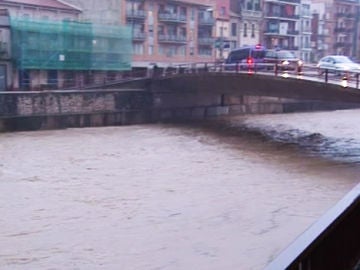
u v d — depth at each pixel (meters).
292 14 88.12
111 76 53.91
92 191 20.11
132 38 57.53
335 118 50.25
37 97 38.47
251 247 13.60
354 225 3.32
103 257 13.01
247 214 16.89
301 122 46.41
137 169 24.80
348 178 22.77
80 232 14.96
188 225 15.66
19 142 32.22
